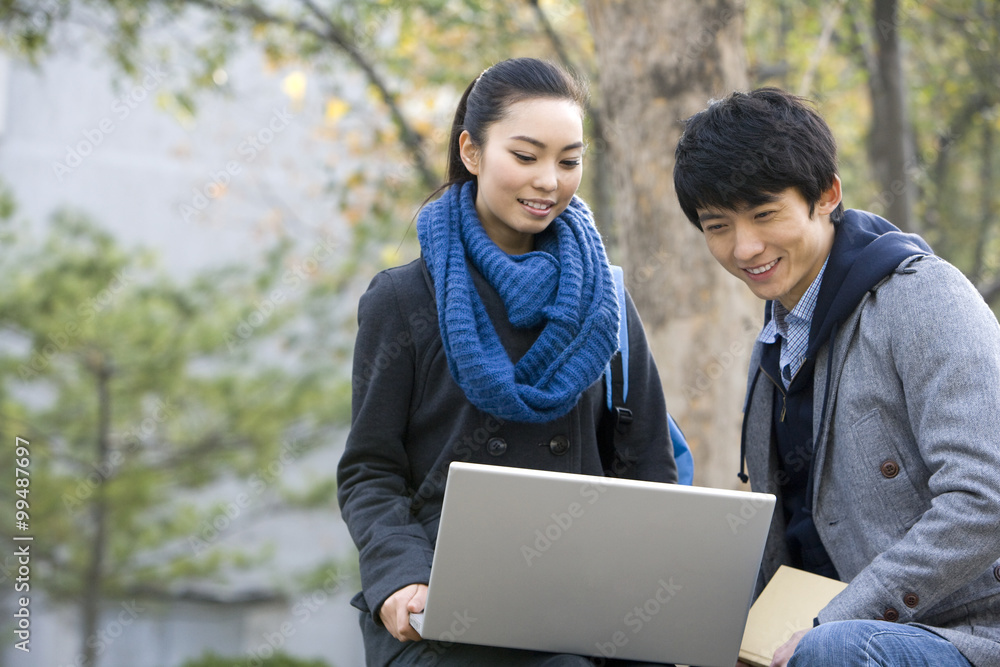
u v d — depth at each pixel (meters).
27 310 7.70
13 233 8.26
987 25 7.71
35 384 8.20
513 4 7.83
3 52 7.76
